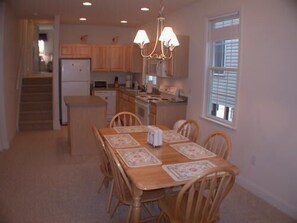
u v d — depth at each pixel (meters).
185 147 2.95
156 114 5.17
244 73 3.67
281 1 3.10
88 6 5.16
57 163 4.52
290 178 3.09
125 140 3.16
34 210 3.07
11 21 5.83
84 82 7.40
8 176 3.97
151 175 2.24
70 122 4.87
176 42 2.85
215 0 4.25
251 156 3.61
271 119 3.29
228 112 4.25
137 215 2.28
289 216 3.06
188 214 2.06
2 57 4.99
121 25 7.70
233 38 3.99
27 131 6.61
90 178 3.94
